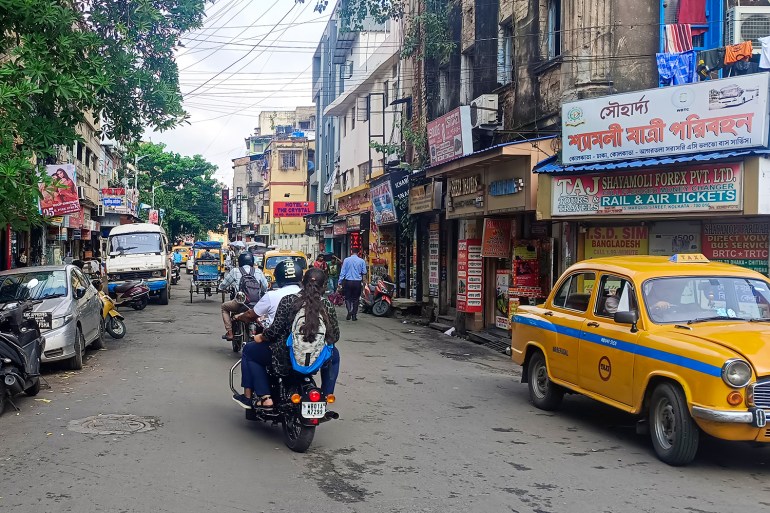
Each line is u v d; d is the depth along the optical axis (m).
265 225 64.69
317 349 6.64
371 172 30.81
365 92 33.00
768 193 10.01
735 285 7.35
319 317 6.69
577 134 12.26
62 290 11.26
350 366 11.97
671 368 6.36
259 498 5.29
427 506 5.20
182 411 8.15
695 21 12.73
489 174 15.51
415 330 18.61
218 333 15.88
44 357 10.21
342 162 38.19
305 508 5.09
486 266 17.47
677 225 11.66
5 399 8.17
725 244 11.08
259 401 6.91
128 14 12.96
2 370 7.91
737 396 5.84
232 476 5.81
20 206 10.38
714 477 6.07
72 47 11.14
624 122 11.60
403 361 12.85
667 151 11.05
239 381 10.10
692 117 10.77
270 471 5.99
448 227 20.72
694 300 7.18
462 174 17.06
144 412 8.06
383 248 26.86
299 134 63.75
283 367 6.73
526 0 15.53
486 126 17.14
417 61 24.00
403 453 6.66
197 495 5.31
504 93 16.94
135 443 6.74
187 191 65.69
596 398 7.58
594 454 6.78
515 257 15.05
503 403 9.22
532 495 5.50
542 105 14.82
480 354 14.32
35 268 11.79
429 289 22.19
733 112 10.30
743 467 6.41
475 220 17.55
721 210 10.36
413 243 23.86
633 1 13.12
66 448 6.53
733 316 7.07
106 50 12.67
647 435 7.56
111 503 5.09
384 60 28.27
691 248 11.48
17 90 9.86
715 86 10.52
